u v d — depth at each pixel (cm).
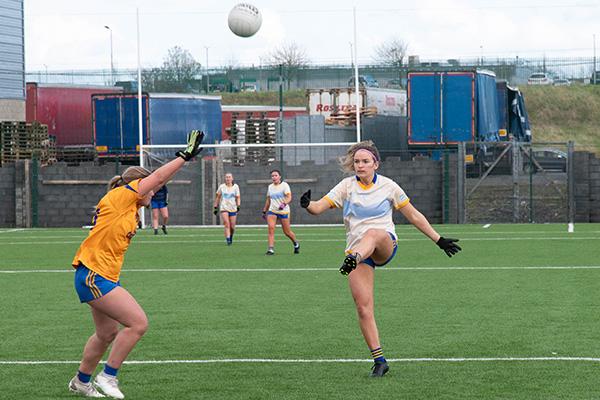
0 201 7812
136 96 8656
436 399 1692
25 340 2369
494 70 19750
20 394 1775
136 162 8738
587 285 3347
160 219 7606
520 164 8450
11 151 8681
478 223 7506
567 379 1842
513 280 3522
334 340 2317
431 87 8256
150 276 3828
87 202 7762
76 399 1736
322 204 1897
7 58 9706
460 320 2595
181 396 1747
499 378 1858
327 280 3612
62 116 10006
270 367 2000
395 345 2231
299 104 19362
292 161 8706
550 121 17975
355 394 1739
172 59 19950
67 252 5084
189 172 7656
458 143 7431
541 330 2417
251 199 7681
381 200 1878
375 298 3058
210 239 6000
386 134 8800
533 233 6019
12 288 3472
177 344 2280
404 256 4512
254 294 3222
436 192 7488
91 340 1738
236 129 9106
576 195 7362
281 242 5653
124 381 1877
